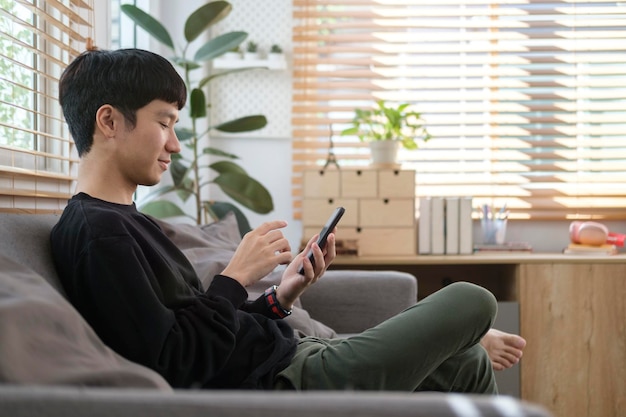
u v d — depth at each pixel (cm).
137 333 127
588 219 358
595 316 304
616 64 363
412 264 341
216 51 298
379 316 242
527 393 303
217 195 360
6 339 86
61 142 221
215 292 142
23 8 209
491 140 364
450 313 148
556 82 361
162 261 137
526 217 356
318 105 363
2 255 112
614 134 360
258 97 362
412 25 358
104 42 258
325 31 364
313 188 324
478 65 365
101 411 58
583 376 303
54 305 100
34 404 59
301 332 187
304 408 56
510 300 319
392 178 324
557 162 365
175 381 131
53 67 221
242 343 147
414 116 346
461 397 58
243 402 58
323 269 165
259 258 150
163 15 350
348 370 145
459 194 363
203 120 353
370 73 360
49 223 147
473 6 363
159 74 147
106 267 128
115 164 148
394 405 56
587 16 363
